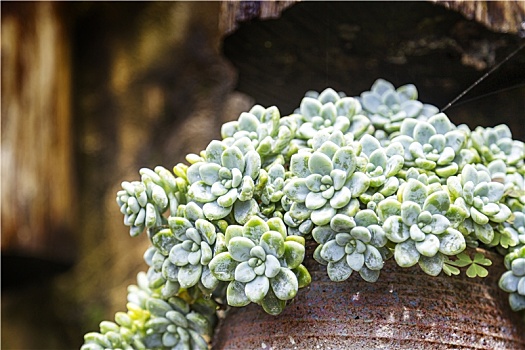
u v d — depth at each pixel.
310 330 0.57
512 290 0.58
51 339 1.21
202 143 1.14
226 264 0.56
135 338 0.61
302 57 0.69
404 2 0.63
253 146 0.58
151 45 1.22
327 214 0.55
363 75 0.70
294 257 0.55
